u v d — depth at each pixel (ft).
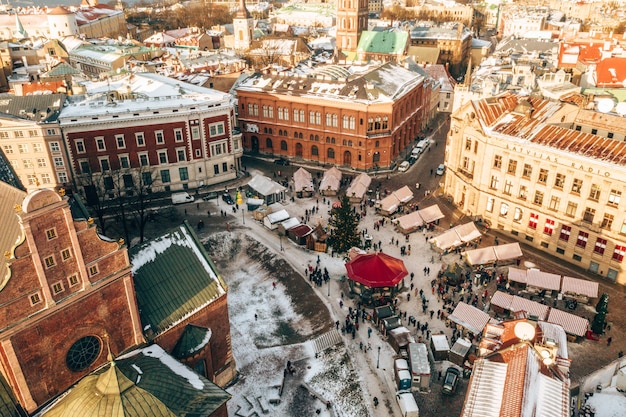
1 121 359.66
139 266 210.18
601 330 251.19
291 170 464.65
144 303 203.62
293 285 304.30
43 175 378.53
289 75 491.31
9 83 588.50
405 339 249.14
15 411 168.86
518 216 337.52
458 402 223.51
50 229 159.33
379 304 283.18
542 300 280.92
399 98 451.94
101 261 175.52
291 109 468.34
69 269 167.63
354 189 397.60
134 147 392.27
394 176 446.19
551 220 317.83
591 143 300.81
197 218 378.32
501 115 351.25
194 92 431.84
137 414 160.66
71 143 372.79
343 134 453.17
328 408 222.07
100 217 348.38
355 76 481.05
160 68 621.72
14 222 165.27
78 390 168.55
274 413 219.61
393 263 294.05
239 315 283.79
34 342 165.58
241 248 344.69
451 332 261.44
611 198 286.05
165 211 387.55
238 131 445.37
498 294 274.36
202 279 218.18
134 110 384.68
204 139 414.62
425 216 356.59
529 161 318.86
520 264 314.76
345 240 330.54
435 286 297.33
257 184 401.90
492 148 337.93
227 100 419.13
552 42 651.66
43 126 361.30
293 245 343.46
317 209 388.16
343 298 290.97
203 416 172.76
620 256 289.53
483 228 354.74
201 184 426.51
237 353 254.27
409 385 224.74
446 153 407.23
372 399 225.97
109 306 183.01
